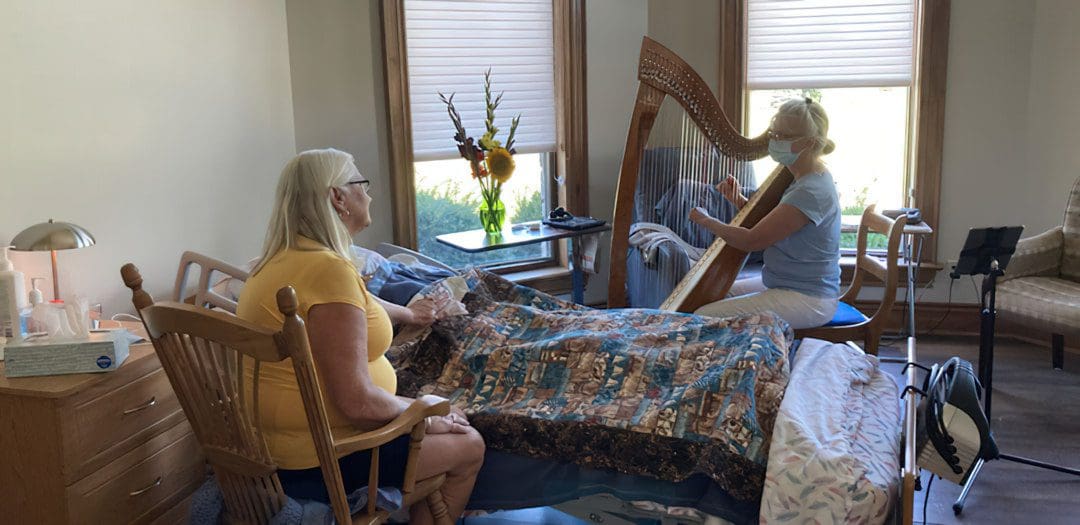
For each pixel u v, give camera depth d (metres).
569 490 2.20
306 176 2.02
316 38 3.95
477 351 2.49
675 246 3.69
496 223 4.09
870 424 2.20
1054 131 4.45
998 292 4.05
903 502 1.82
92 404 2.08
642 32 4.73
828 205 3.03
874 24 4.67
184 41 3.13
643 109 3.13
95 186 2.75
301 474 1.97
